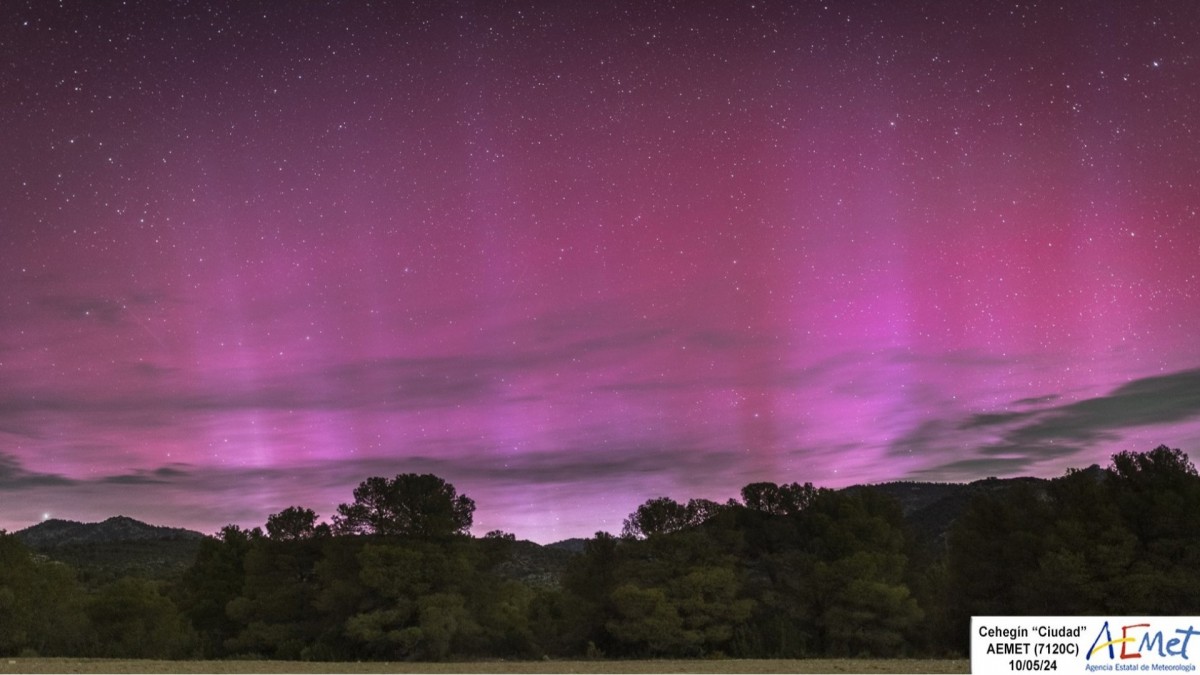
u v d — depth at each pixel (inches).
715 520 2368.4
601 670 1353.3
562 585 2354.8
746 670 1302.9
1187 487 1948.8
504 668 1440.7
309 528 2401.6
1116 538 1919.3
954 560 2222.0
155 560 5723.4
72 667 1262.3
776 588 2315.5
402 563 2123.5
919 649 2198.6
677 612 2114.9
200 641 2288.4
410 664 1579.7
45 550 5925.2
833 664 1429.6
